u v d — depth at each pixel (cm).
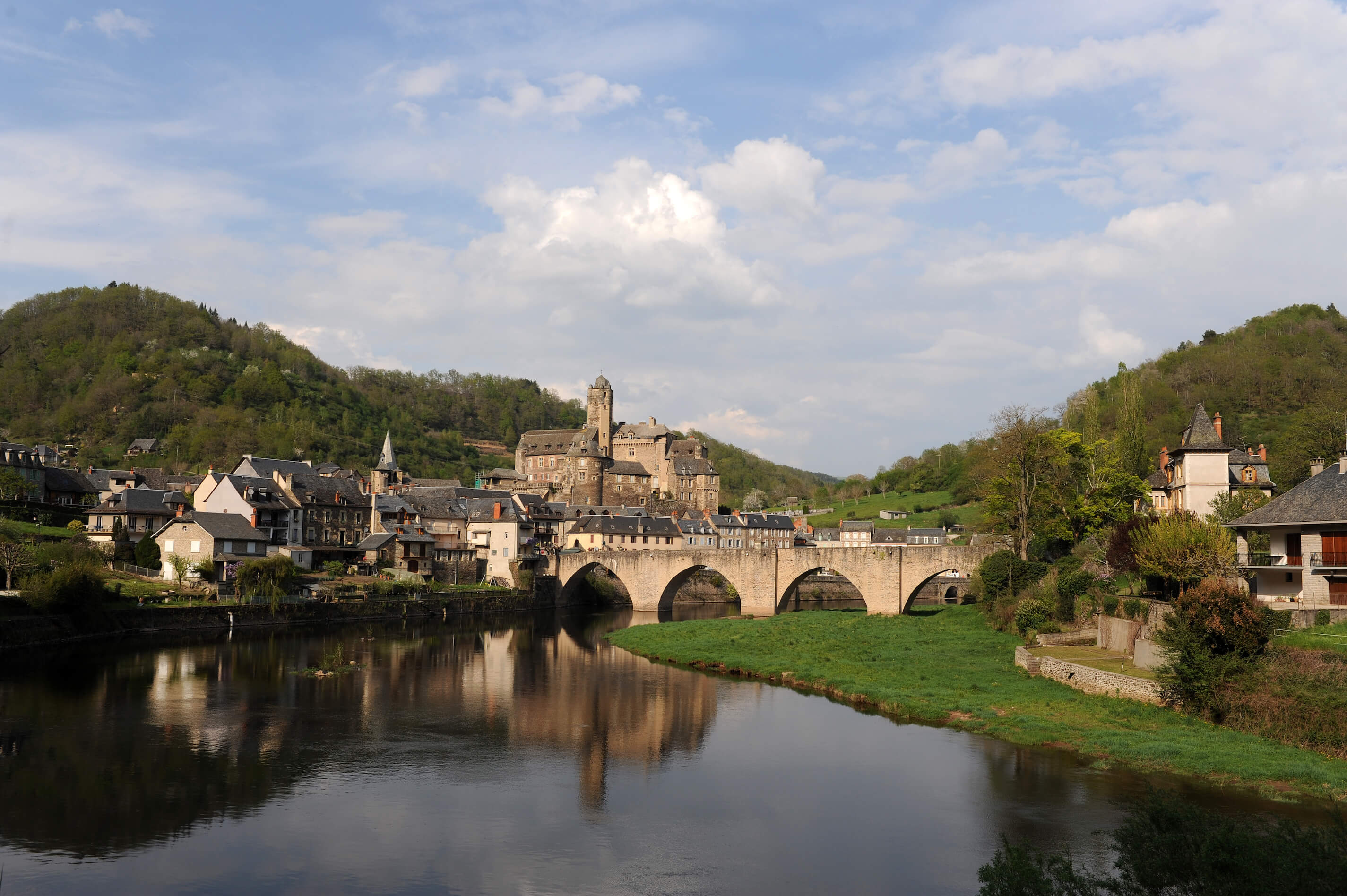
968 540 19100
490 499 16188
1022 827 3616
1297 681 4341
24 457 14038
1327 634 4747
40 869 3291
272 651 8294
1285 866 2094
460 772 4544
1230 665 4603
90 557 9150
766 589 12081
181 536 11281
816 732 5312
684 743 5081
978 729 5103
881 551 11269
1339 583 5506
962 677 6531
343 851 3494
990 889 2341
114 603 9150
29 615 7806
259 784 4291
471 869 3341
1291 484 10144
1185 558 6088
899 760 4631
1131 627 6216
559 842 3606
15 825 3703
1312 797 3644
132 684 6469
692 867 3353
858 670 6975
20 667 6906
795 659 7750
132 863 3356
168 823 3756
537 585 14288
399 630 10506
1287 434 12056
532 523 15162
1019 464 9819
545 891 3161
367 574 12912
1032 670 6456
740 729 5425
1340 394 15912
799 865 3359
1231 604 4716
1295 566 5756
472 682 6988
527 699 6331
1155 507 9881
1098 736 4600
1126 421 12800
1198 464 8306
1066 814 3731
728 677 7344
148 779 4319
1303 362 18338
